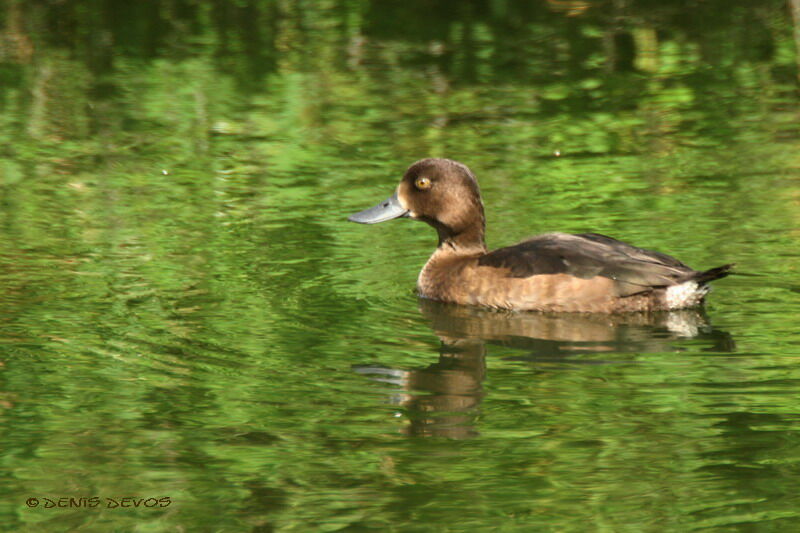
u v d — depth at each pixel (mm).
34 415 9031
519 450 8391
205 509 7668
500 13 27812
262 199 16031
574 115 20047
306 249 13750
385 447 8477
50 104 21297
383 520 7484
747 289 11820
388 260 13336
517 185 16219
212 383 9633
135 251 13664
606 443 8461
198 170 17516
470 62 23766
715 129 18938
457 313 11562
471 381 9648
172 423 8898
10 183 16938
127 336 10742
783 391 9219
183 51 25047
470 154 17891
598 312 11312
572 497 7723
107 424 8875
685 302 11211
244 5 29188
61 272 12820
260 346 10484
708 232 13758
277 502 7668
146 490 7887
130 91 22078
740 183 15867
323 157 18047
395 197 12859
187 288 12219
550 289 11414
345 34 26172
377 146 18562
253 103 21203
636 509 7543
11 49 25203
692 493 7734
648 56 23781
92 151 18625
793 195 15195
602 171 16812
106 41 25875
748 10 27125
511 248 11984
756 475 7949
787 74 22234
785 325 10797
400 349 10445
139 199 16062
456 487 7879
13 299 11875
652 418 8828
